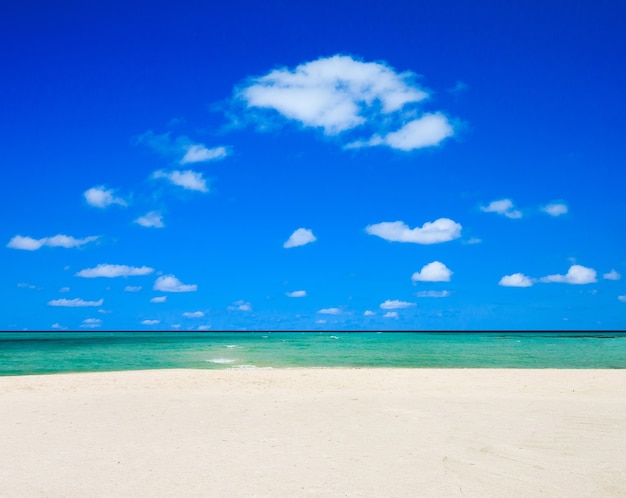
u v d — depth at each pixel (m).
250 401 12.07
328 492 5.64
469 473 6.34
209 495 5.56
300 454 7.23
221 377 17.77
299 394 13.34
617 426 9.09
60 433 8.68
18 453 7.35
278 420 9.75
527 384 15.70
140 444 7.87
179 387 15.13
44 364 28.52
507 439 8.11
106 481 6.05
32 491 5.70
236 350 44.56
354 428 8.99
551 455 7.17
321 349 47.25
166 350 44.62
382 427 9.06
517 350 45.78
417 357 35.06
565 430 8.77
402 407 11.16
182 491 5.69
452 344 61.81
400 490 5.71
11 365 27.69
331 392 13.80
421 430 8.80
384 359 33.00
